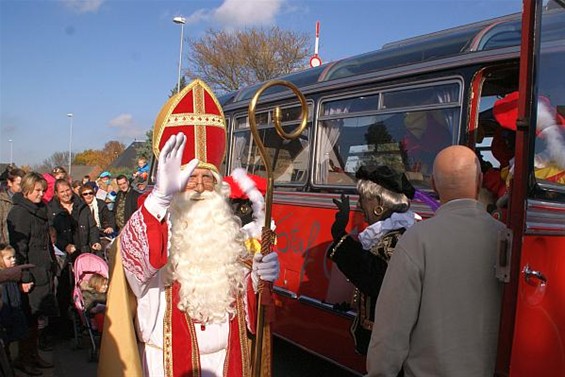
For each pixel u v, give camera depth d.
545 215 2.75
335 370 5.66
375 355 2.27
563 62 2.90
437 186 2.42
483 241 2.24
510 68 3.67
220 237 2.44
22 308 5.19
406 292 2.23
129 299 2.31
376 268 2.97
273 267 2.54
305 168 5.23
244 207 4.15
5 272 3.77
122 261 2.21
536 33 2.26
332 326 4.61
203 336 2.39
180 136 2.09
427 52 4.25
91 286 5.85
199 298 2.36
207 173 2.49
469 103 3.81
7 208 6.27
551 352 2.79
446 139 3.93
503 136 4.11
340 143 4.88
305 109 2.53
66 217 6.96
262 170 5.96
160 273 2.38
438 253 2.22
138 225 2.12
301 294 5.04
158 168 2.10
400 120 4.32
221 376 2.40
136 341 2.29
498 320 2.21
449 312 2.20
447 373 2.17
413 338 2.27
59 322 7.03
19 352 5.45
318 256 4.87
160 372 2.33
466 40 4.02
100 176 13.59
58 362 5.86
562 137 2.91
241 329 2.51
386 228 3.00
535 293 2.66
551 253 2.81
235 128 6.61
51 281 5.79
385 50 4.83
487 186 4.00
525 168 2.14
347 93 4.82
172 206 2.43
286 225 5.34
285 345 6.54
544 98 2.72
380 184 3.15
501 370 2.10
